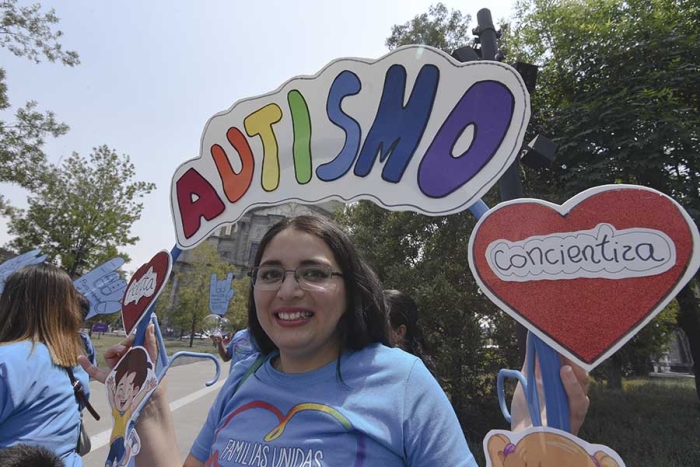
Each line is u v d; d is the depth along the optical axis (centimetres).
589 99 589
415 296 557
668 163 511
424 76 163
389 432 109
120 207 1466
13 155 1087
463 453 110
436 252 620
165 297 3381
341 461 105
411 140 162
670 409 691
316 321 128
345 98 178
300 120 187
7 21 1013
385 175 165
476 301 557
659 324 879
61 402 175
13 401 158
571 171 561
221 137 207
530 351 125
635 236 114
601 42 601
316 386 123
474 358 530
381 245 664
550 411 118
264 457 112
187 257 3584
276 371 135
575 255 120
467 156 151
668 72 537
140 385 151
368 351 131
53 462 147
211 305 686
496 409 547
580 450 110
